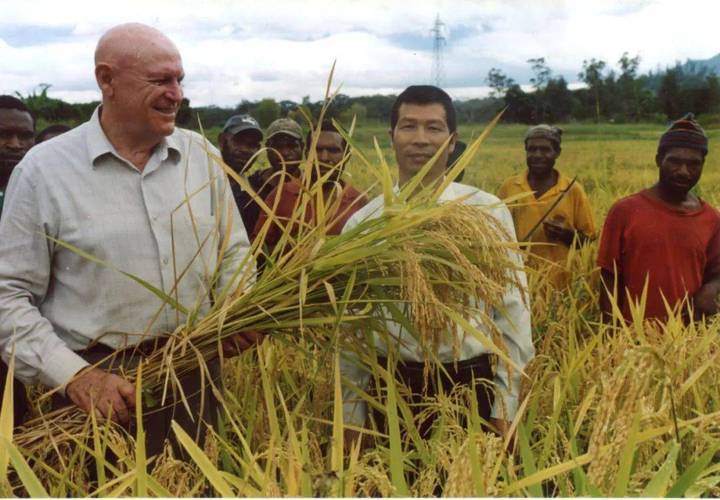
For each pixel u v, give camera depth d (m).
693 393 3.74
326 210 3.62
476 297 3.35
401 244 3.32
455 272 3.38
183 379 3.63
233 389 4.34
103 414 3.34
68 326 3.62
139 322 3.65
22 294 3.56
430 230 3.35
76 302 3.64
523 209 6.58
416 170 3.87
